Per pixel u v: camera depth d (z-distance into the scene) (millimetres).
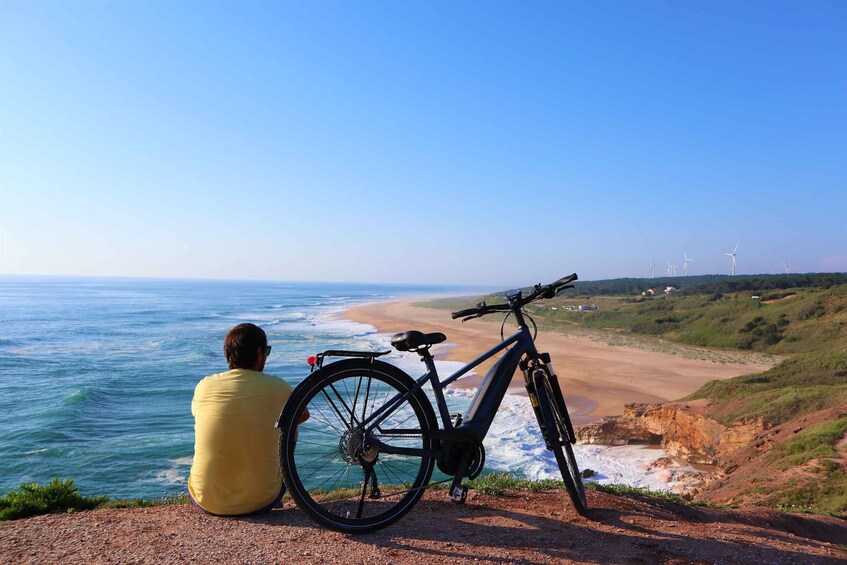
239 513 3531
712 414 21422
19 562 2840
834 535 6457
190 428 23469
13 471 18141
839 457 13445
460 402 18766
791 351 50594
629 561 3148
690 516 5133
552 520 3832
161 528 3324
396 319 94875
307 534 3260
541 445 20297
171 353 48156
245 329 3660
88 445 20797
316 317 99938
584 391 33719
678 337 62688
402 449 3271
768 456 15500
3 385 32938
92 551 2977
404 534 3348
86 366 40344
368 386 3266
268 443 3547
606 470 19984
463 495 3354
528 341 3871
